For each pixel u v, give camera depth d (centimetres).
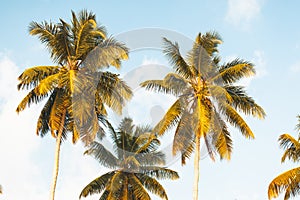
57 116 2230
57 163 2217
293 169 2658
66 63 2327
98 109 2114
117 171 2945
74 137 2252
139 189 2973
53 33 2345
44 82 2122
